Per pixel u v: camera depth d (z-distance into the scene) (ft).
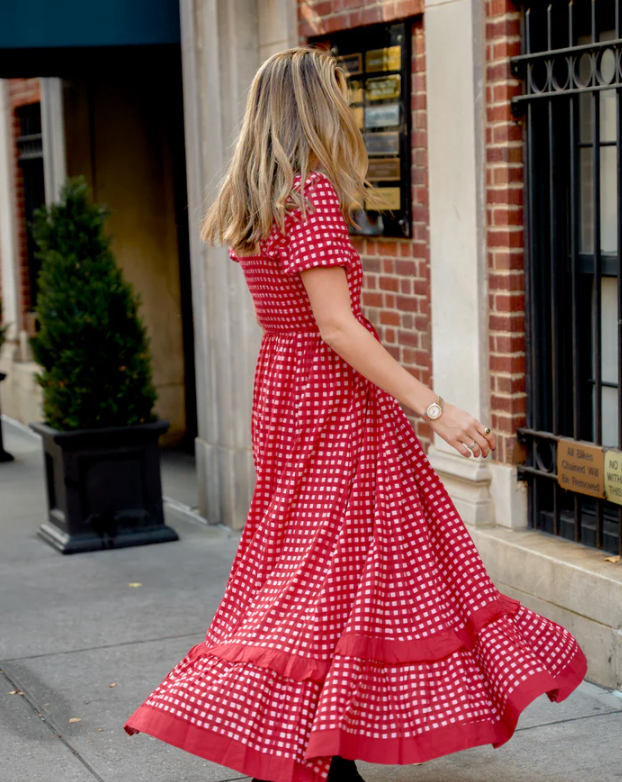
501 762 10.93
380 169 16.98
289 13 18.52
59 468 19.60
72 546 19.38
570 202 13.99
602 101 13.85
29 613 16.20
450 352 15.42
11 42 19.76
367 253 17.75
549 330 14.40
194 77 19.71
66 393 19.43
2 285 34.65
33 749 11.62
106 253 20.08
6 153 33.17
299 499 8.93
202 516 21.47
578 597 12.99
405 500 8.87
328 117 8.52
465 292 14.94
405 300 16.84
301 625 8.52
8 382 34.19
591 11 13.07
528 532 14.60
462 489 15.31
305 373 8.90
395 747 8.35
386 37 16.51
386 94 16.69
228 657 8.63
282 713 8.38
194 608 16.25
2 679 13.64
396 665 8.55
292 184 8.37
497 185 14.33
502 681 8.45
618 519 13.38
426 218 16.14
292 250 8.36
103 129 27.35
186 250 28.07
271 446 9.08
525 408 14.61
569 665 9.00
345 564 8.63
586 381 14.67
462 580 8.89
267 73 8.70
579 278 14.20
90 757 11.39
